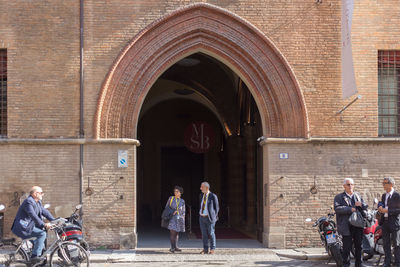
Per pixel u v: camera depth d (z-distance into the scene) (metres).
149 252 11.86
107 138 12.30
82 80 12.30
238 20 12.63
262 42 12.74
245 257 11.32
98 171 12.27
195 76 19.20
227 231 16.88
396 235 9.50
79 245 9.31
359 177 12.71
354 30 12.98
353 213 9.41
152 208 23.38
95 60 12.39
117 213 12.25
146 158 23.56
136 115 12.50
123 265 10.46
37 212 9.54
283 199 12.55
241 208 18.47
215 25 12.70
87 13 12.43
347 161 12.73
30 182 12.15
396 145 12.84
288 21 12.83
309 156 12.68
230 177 18.92
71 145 12.27
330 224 10.05
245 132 17.33
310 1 12.90
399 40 13.00
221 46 12.80
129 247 12.23
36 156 12.21
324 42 12.86
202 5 12.55
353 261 10.66
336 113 12.79
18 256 9.45
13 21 12.33
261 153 14.09
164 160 24.05
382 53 13.17
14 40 12.30
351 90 11.91
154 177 23.53
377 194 12.70
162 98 22.92
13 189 12.12
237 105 18.53
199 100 22.69
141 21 12.48
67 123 12.28
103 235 12.20
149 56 12.51
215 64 18.48
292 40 12.81
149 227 18.64
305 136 12.64
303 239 12.52
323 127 12.76
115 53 12.43
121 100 12.38
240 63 12.82
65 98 12.31
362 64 12.95
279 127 12.74
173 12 12.47
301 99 12.66
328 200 12.61
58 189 12.18
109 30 12.44
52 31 12.37
